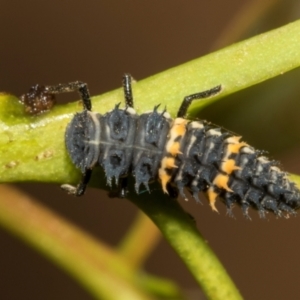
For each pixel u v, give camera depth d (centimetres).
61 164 7
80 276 8
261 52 7
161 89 7
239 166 7
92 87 13
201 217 14
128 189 7
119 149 7
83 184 7
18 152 7
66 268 8
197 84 7
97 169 7
